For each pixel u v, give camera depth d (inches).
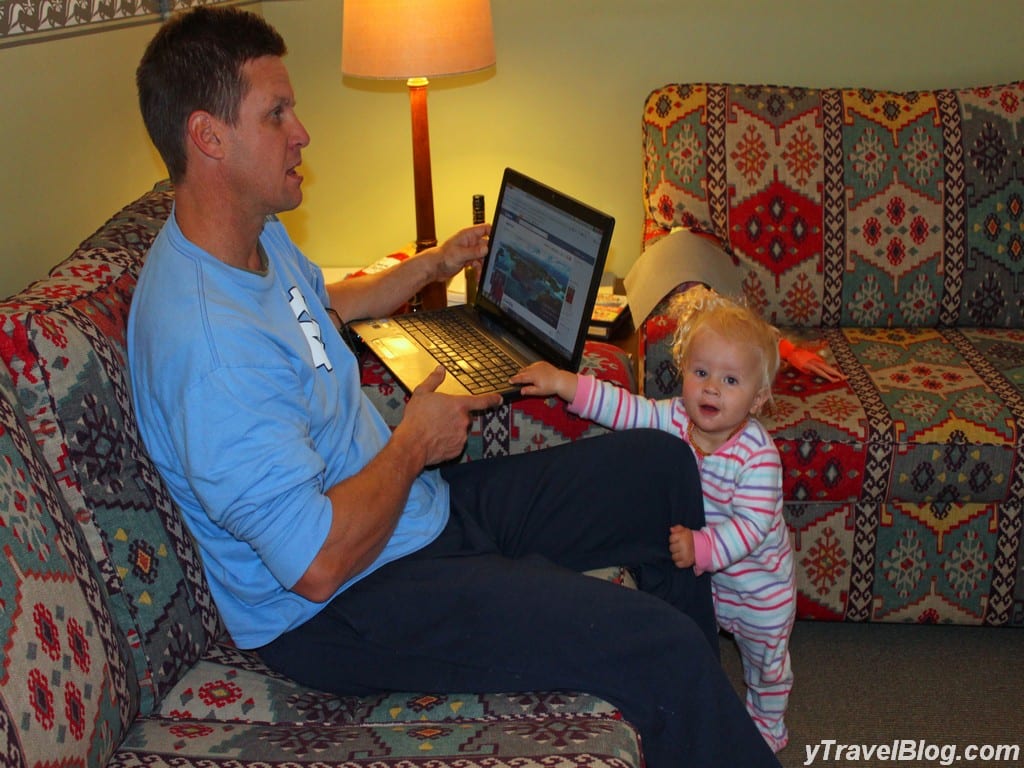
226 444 47.1
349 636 53.4
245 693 52.1
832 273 93.4
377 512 51.5
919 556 78.3
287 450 47.9
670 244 88.7
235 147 49.8
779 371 84.3
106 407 50.0
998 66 104.1
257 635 54.1
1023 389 79.3
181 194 51.5
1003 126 92.5
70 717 40.4
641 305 83.9
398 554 57.1
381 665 52.6
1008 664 78.9
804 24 104.0
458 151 113.0
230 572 52.9
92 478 48.6
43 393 47.3
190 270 50.2
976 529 77.0
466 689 51.4
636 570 63.3
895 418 75.4
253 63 49.7
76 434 48.1
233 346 48.2
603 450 63.9
